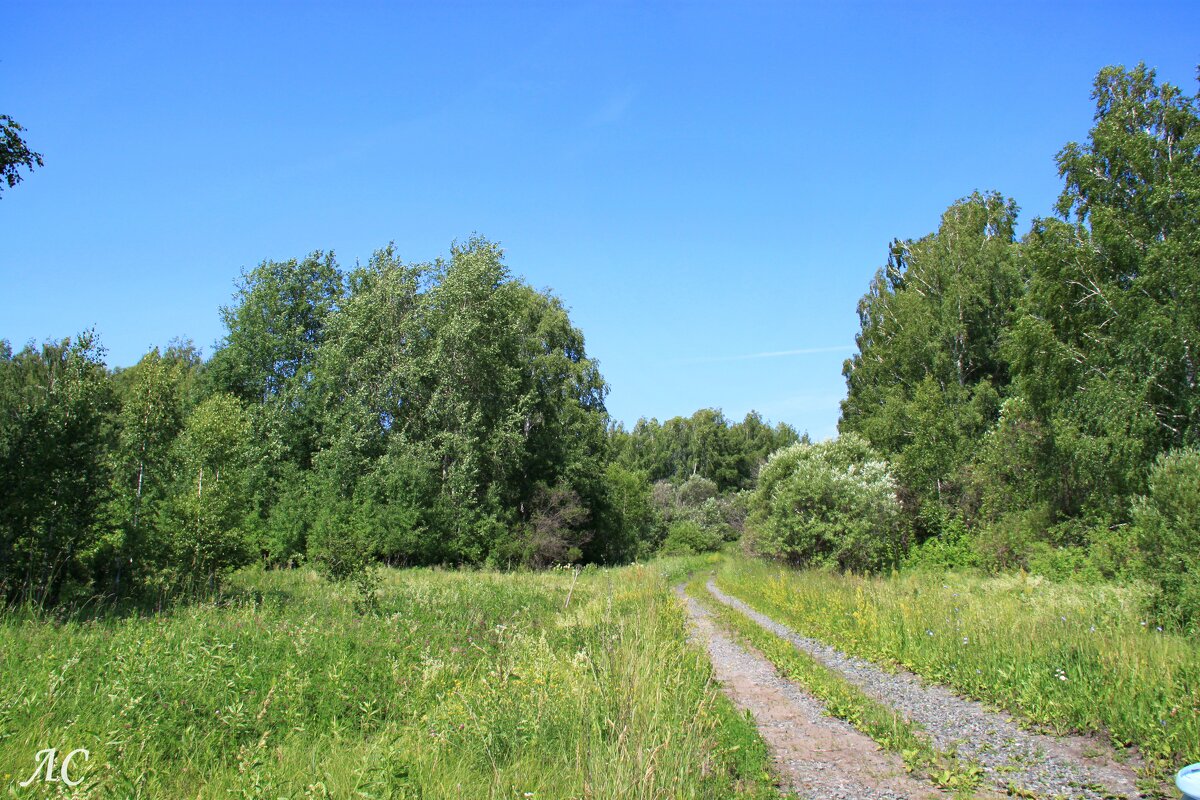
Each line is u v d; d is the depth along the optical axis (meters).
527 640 11.01
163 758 5.91
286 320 41.31
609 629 11.59
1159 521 13.47
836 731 8.41
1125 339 25.84
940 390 39.53
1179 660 8.91
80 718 6.29
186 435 17.89
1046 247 28.75
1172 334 24.22
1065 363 27.69
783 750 7.61
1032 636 10.97
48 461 13.44
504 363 40.31
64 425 13.95
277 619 11.92
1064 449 27.25
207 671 7.42
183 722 6.43
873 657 13.12
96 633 9.83
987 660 10.73
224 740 6.31
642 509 60.56
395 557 33.44
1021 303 32.72
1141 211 27.05
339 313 39.28
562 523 41.84
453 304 38.34
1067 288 28.41
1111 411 25.48
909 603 15.12
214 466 17.66
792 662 12.38
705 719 7.09
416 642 10.60
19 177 13.73
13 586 12.84
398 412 38.44
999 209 45.94
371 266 41.91
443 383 37.62
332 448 36.00
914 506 37.22
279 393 40.19
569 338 50.47
